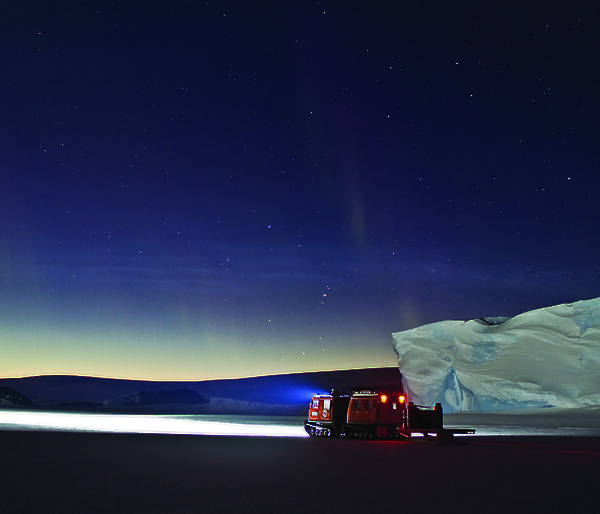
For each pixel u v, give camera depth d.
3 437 31.92
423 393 88.94
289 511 10.23
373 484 13.52
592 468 17.19
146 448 24.25
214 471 15.99
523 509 10.45
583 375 80.06
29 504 10.82
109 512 10.09
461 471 16.25
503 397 81.50
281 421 74.62
